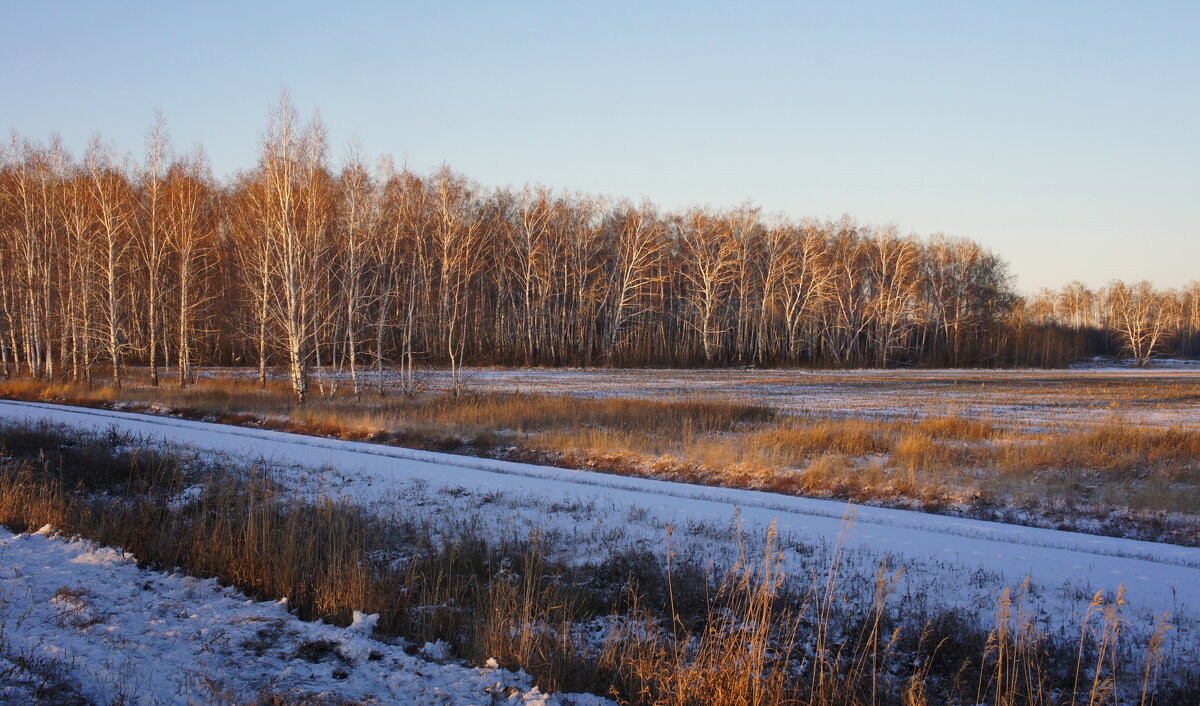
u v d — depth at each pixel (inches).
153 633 275.0
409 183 1637.6
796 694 246.5
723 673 240.4
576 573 367.2
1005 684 264.5
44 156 1718.8
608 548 421.7
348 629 300.5
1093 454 719.7
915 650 295.3
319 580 348.5
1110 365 3821.4
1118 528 543.5
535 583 358.6
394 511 491.5
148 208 1651.1
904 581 370.9
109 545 401.7
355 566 358.3
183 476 572.7
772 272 2760.8
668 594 351.3
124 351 1941.4
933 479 651.5
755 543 432.8
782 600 334.6
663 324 2915.8
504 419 981.2
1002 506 595.8
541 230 2476.6
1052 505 590.2
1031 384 2074.3
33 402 1330.0
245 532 398.0
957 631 306.2
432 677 257.9
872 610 323.6
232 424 1083.3
